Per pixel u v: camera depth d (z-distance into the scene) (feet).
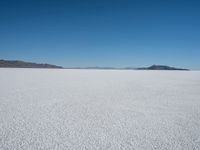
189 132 14.20
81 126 15.12
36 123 15.62
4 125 15.06
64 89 33.68
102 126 15.20
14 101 23.44
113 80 51.85
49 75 67.26
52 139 12.67
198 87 38.24
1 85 37.52
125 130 14.43
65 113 18.57
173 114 18.79
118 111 19.63
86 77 61.11
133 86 39.19
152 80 52.80
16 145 11.73
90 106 21.52
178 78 60.39
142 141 12.61
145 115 18.37
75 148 11.48
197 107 21.62
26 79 50.24
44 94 28.43
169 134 13.80
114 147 11.71
